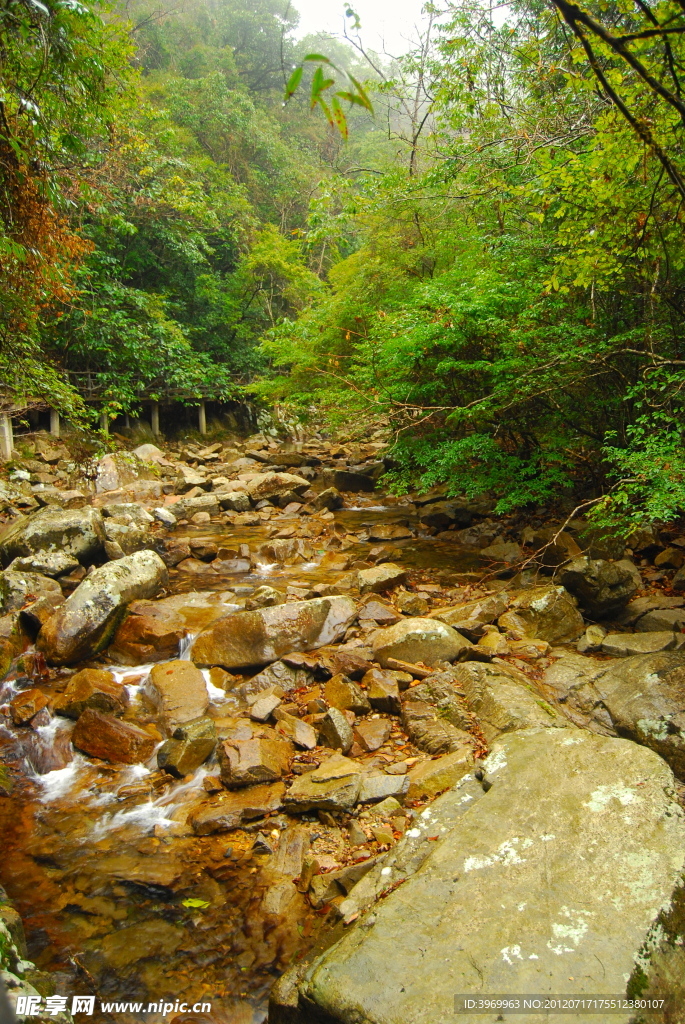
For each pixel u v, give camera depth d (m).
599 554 7.20
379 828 3.75
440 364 8.39
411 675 5.23
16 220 5.79
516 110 9.66
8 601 6.52
